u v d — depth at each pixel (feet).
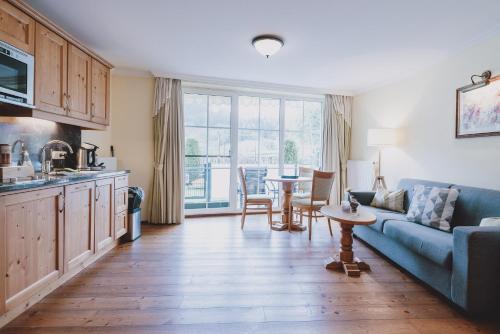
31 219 5.84
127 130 13.28
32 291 5.88
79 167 9.82
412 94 11.93
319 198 11.51
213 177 15.33
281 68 12.12
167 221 13.37
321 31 8.38
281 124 16.21
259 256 9.29
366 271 8.27
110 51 10.41
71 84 8.21
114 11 7.39
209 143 15.12
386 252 8.98
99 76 9.89
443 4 6.79
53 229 6.56
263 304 6.29
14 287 5.43
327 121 16.02
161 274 7.78
